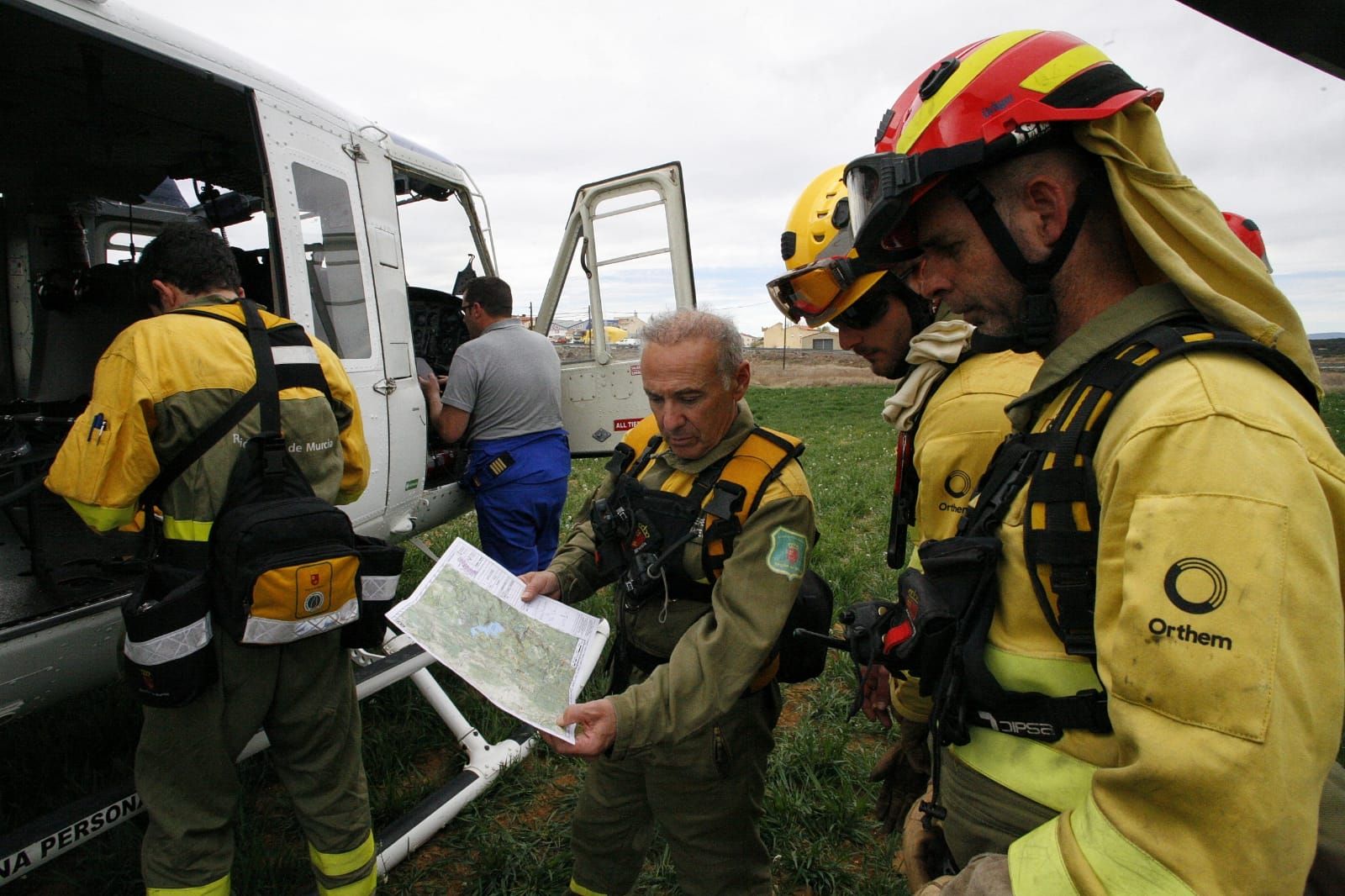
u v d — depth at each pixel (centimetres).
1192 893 64
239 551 181
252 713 195
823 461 1105
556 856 264
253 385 193
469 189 452
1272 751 63
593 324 455
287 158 276
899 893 248
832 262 167
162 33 233
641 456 178
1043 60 88
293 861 257
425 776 314
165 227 209
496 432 397
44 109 326
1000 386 136
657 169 418
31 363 400
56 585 251
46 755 306
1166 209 85
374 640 218
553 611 170
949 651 100
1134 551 72
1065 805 89
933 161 89
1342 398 2016
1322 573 67
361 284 314
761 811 179
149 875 188
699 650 140
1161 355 80
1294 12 70
